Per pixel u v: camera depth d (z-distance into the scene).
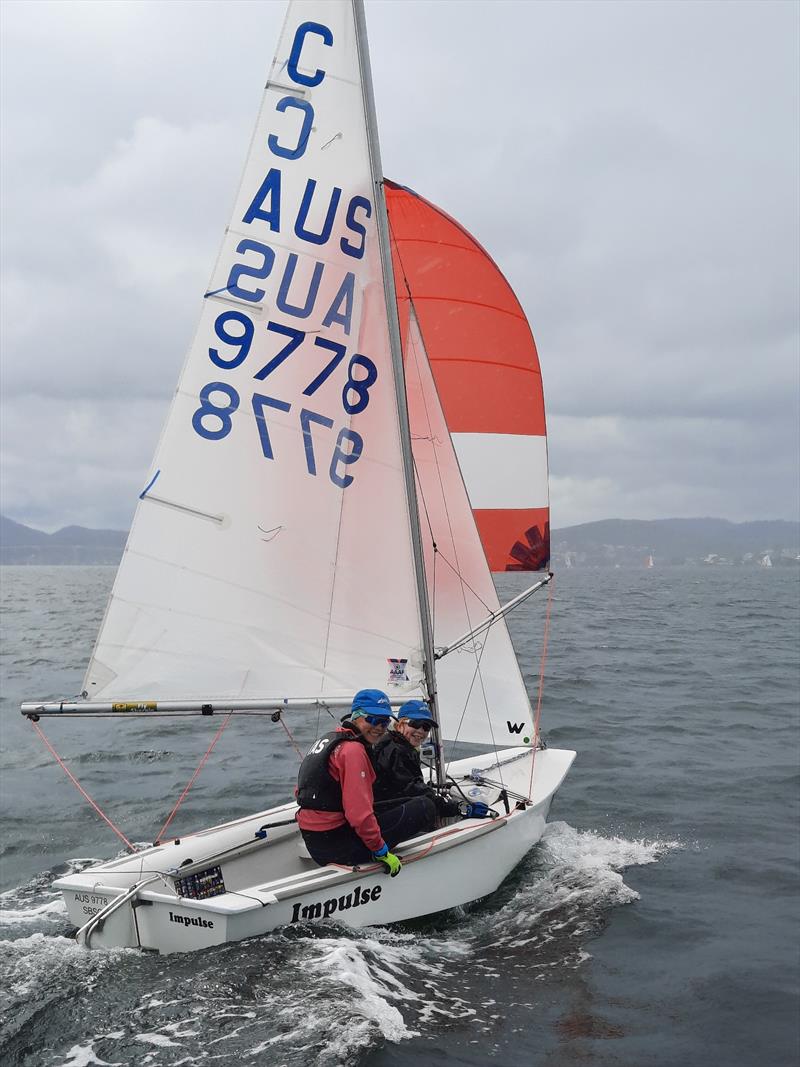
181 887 4.93
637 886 5.87
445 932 5.15
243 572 5.46
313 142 5.48
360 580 5.55
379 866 5.02
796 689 13.66
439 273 6.83
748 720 11.32
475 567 6.77
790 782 8.40
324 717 12.09
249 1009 4.04
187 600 5.39
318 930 4.84
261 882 5.57
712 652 18.14
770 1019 4.20
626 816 7.41
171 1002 4.09
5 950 4.80
